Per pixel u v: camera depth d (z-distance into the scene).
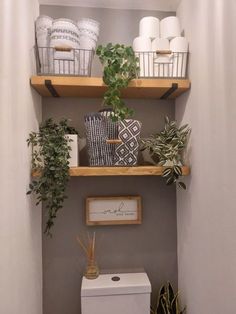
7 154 0.91
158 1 1.47
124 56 1.24
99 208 1.48
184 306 1.39
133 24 1.53
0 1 0.86
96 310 1.30
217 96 1.00
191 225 1.29
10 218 0.93
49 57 1.27
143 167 1.28
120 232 1.52
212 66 1.04
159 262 1.53
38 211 1.36
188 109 1.32
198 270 1.19
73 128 1.38
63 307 1.47
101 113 1.28
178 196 1.50
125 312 1.31
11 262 0.93
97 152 1.29
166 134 1.35
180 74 1.32
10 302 0.91
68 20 1.26
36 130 1.35
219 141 0.98
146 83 1.27
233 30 0.88
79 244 1.49
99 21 1.51
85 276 1.40
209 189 1.07
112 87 1.23
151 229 1.53
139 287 1.32
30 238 1.20
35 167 1.22
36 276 1.31
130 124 1.29
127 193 1.52
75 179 1.49
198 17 1.18
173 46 1.31
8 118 0.93
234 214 0.88
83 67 1.29
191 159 1.28
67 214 1.48
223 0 0.94
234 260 0.88
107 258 1.51
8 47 0.93
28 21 1.20
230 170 0.90
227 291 0.92
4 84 0.89
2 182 0.86
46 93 1.40
